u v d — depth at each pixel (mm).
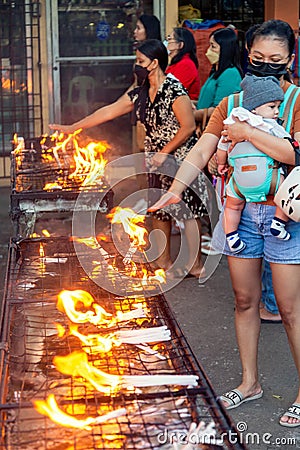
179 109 4621
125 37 7680
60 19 7535
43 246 3512
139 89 4848
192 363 2240
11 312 2650
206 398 2043
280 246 3139
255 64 3090
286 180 2951
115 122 7852
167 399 2088
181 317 4578
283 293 3199
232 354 4055
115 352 2414
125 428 1980
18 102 7645
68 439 1938
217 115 3270
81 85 7723
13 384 2236
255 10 7926
